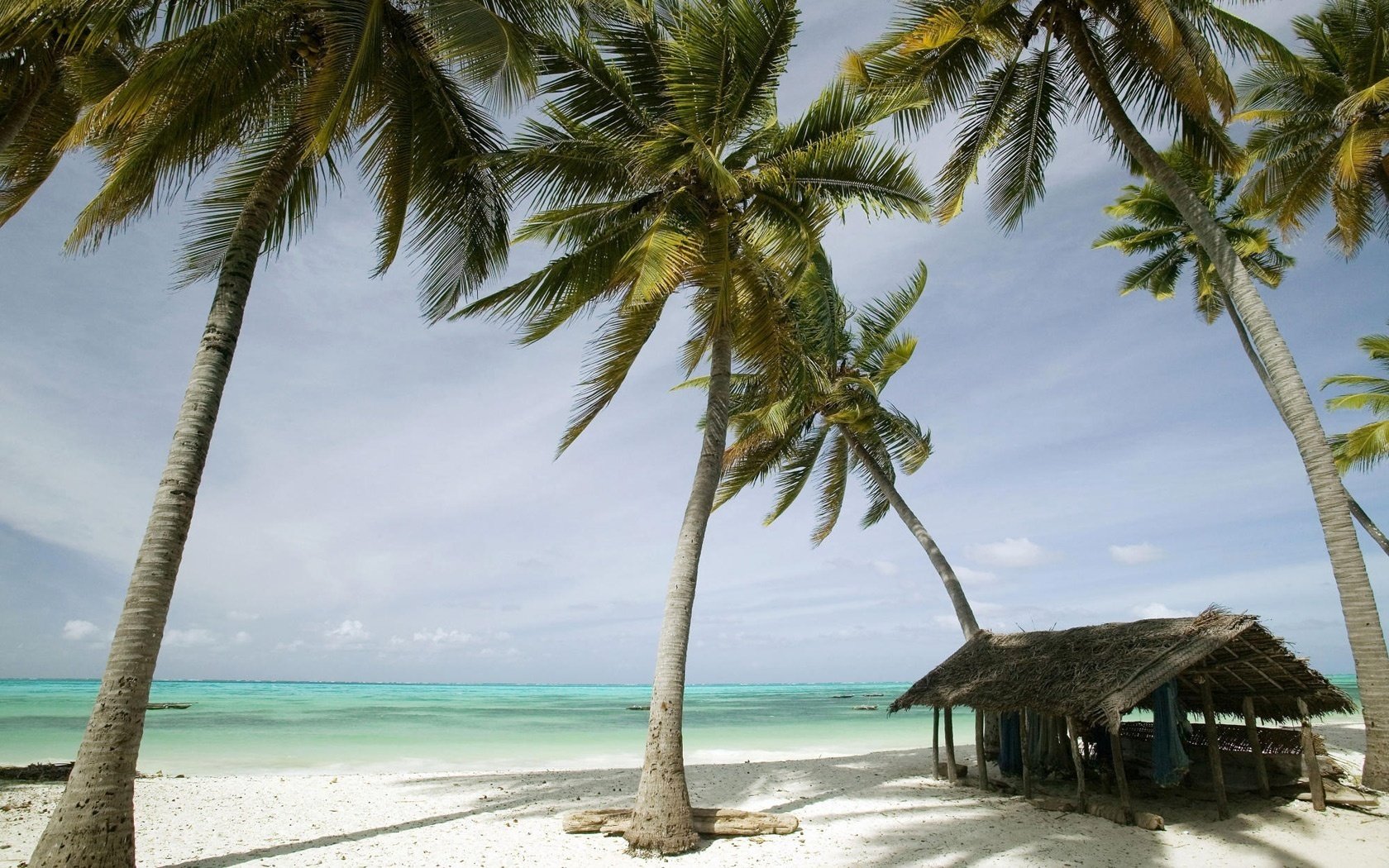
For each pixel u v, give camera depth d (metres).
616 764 19.23
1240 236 18.64
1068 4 11.62
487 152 10.47
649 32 10.59
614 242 11.25
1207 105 10.89
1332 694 10.77
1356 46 15.09
